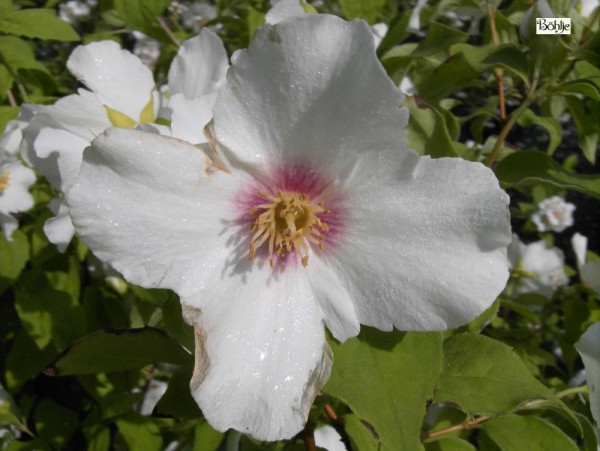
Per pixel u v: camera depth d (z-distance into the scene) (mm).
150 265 70
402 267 73
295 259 78
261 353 73
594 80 108
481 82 150
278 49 68
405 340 78
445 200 71
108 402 134
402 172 72
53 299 142
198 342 71
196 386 69
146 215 69
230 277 74
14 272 140
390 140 71
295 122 72
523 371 88
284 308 76
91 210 67
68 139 98
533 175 110
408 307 73
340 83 69
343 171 75
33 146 103
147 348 90
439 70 116
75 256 148
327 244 78
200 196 72
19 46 156
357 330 75
